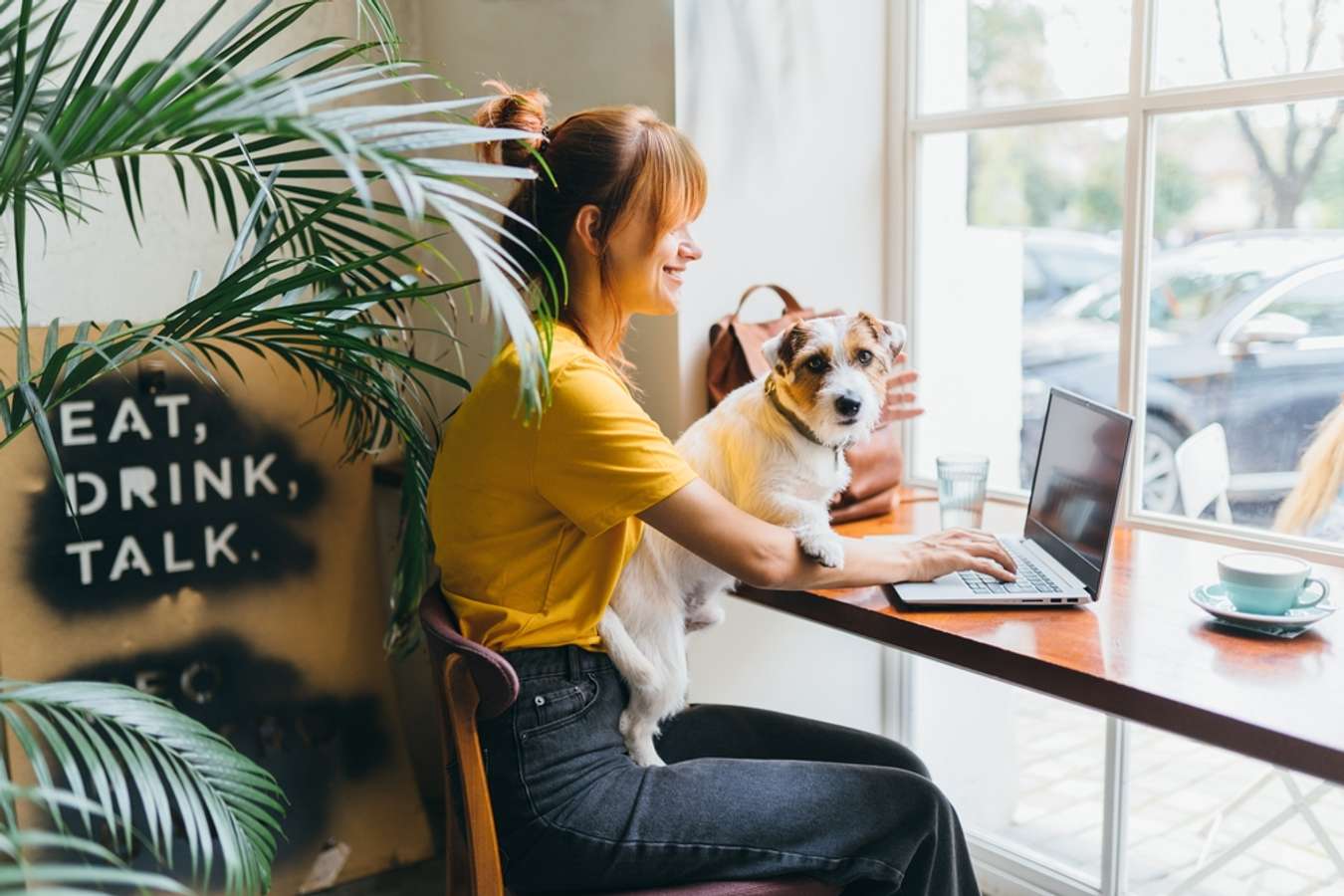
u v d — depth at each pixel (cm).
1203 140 188
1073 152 206
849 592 163
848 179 225
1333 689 123
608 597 142
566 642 140
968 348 228
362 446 192
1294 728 112
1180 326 195
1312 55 174
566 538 139
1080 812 219
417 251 255
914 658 241
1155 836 210
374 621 239
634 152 141
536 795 134
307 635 232
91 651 211
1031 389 219
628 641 144
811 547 146
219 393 222
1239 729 115
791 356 156
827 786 138
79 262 217
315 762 231
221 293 138
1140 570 172
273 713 228
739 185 209
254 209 140
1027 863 219
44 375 133
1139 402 202
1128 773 204
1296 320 181
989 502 221
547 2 220
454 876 143
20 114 118
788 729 161
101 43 211
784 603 166
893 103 228
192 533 220
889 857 135
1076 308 210
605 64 210
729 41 204
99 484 211
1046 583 159
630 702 146
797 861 134
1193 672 128
